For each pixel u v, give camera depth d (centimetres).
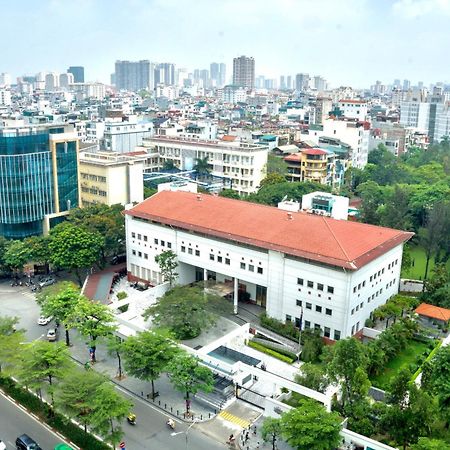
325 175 19238
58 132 12700
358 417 6100
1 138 11656
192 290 8831
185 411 6825
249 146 18825
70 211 12588
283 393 7000
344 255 8094
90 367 7531
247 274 9294
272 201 15525
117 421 6309
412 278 11694
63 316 8344
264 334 8775
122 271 11975
